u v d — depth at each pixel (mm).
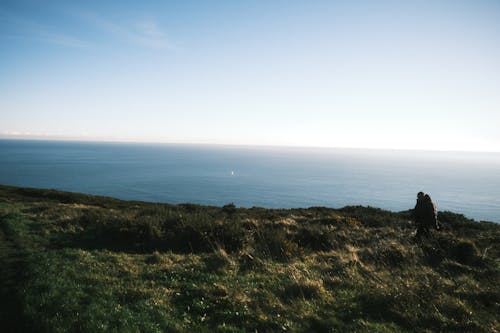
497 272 9875
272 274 9570
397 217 22719
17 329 6043
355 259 10930
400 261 11133
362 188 181625
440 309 7164
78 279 8344
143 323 6184
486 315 6992
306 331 6277
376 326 6441
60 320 6137
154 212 18969
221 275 9344
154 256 10953
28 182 126750
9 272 8781
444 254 11555
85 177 155750
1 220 15609
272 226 16141
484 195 175625
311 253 12477
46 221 16031
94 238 13375
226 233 13164
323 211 25062
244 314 6855
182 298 7680
